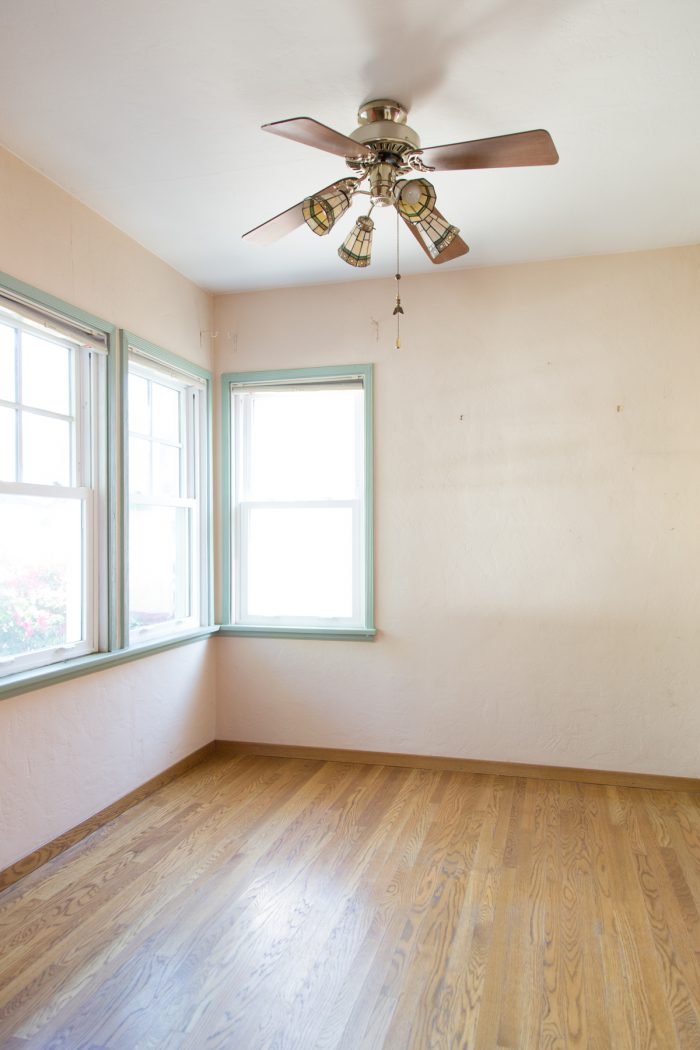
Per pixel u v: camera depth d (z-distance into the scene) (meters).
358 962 1.91
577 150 2.38
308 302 3.66
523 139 1.72
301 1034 1.64
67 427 2.76
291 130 1.73
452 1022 1.68
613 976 1.85
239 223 2.93
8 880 2.31
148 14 1.74
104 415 2.87
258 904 2.20
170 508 3.49
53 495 2.63
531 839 2.67
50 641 2.64
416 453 3.51
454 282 3.47
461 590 3.45
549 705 3.34
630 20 1.77
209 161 2.45
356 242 2.14
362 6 1.71
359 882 2.34
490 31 1.80
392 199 2.01
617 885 2.32
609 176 2.55
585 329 3.31
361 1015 1.70
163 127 2.24
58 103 2.10
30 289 2.44
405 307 3.53
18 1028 1.65
